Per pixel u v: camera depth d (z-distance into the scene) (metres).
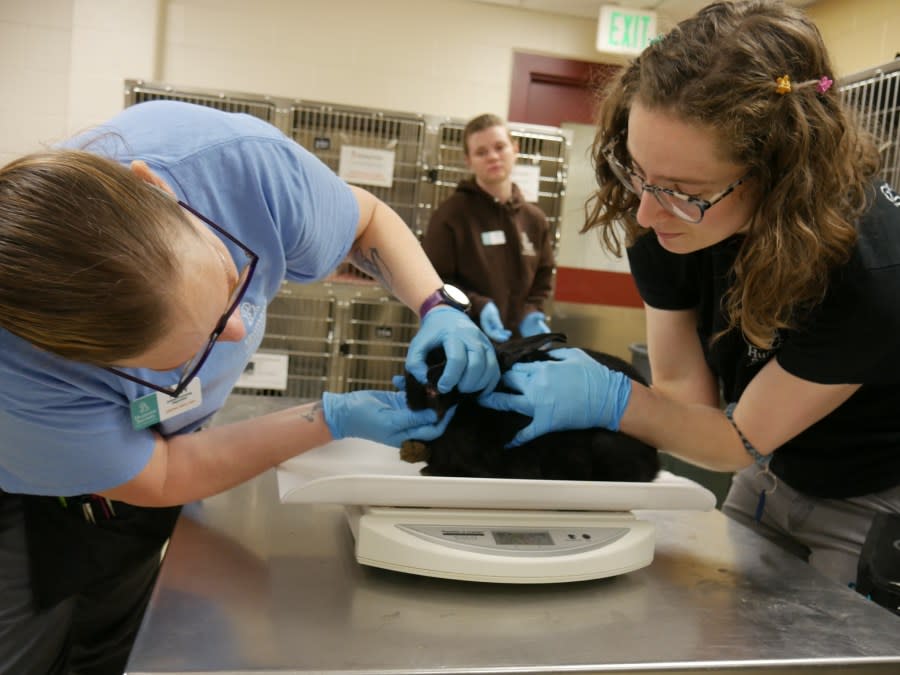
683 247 0.92
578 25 3.79
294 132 2.73
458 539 0.83
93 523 1.09
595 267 3.30
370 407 0.98
